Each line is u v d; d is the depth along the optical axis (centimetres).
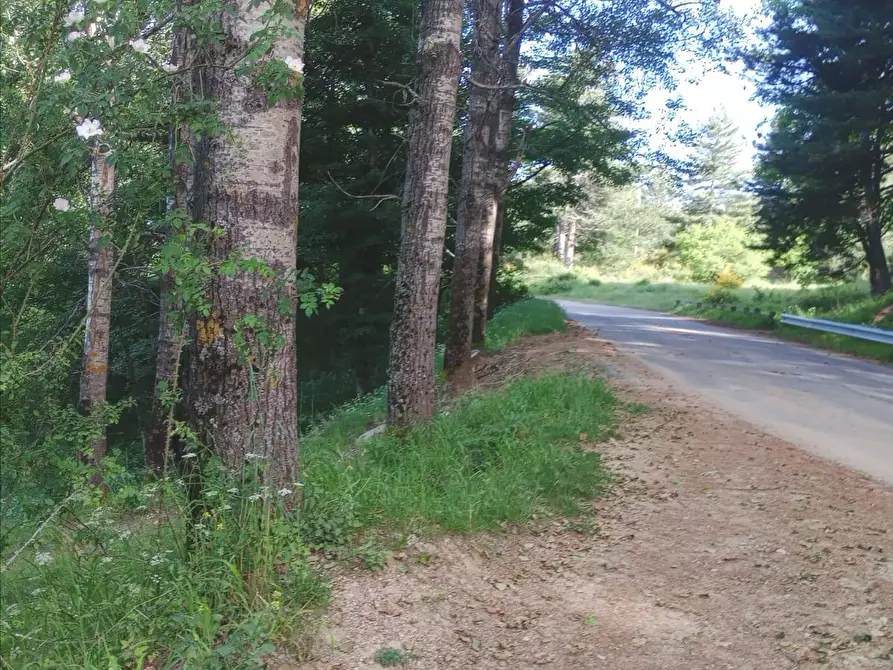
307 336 2247
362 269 2167
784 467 781
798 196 2780
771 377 1404
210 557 423
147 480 505
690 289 4747
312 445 934
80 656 370
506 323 2189
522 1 1527
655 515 651
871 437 935
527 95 1831
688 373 1395
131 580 428
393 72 1956
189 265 412
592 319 2795
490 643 437
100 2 406
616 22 1405
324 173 2061
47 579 427
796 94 2664
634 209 7712
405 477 664
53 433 425
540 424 861
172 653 374
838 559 557
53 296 1028
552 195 2792
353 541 545
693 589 516
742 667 418
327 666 401
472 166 1355
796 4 2636
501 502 625
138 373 1912
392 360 892
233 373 470
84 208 448
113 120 428
